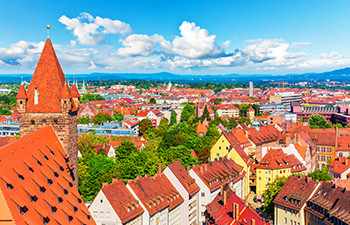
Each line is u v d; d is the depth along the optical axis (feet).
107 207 240.73
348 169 410.93
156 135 650.43
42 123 223.51
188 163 428.97
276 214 313.94
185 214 307.78
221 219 266.98
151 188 281.54
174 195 296.71
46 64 224.33
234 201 282.56
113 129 654.12
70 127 228.22
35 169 177.37
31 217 152.05
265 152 453.99
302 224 290.15
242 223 249.55
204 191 327.67
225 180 354.74
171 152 433.89
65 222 177.58
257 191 409.49
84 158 385.50
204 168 341.82
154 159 401.08
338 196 266.36
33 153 184.14
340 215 247.70
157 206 272.51
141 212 257.14
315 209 278.05
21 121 223.10
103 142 523.70
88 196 330.34
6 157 157.48
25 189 157.28
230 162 388.78
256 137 531.50
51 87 223.51
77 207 195.83
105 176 334.03
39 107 222.48
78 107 243.19
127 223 244.22
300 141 474.90
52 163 197.77
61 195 187.11
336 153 544.21
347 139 555.28
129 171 354.13
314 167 499.92
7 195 142.31
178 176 311.27
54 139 219.41
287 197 303.68
